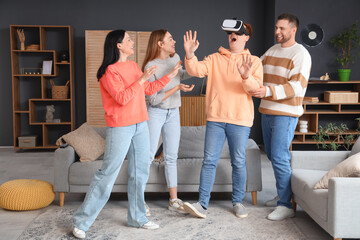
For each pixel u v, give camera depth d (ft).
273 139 12.00
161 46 11.83
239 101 11.68
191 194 14.39
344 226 9.37
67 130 24.49
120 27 24.21
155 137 12.07
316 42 21.71
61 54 23.36
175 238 10.43
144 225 11.04
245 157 12.91
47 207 12.95
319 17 21.63
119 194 14.43
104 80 10.09
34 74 23.06
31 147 22.88
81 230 10.43
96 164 12.92
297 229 11.03
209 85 12.03
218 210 12.57
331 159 12.26
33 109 23.90
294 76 11.66
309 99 21.08
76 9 24.02
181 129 14.43
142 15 24.22
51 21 24.02
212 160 11.91
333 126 22.56
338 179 9.38
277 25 11.85
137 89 9.90
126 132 10.19
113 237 10.49
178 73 12.30
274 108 11.91
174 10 24.26
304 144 22.61
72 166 12.84
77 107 24.49
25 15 23.95
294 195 12.01
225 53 11.82
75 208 12.85
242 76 11.00
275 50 12.36
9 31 23.98
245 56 11.69
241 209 11.95
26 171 18.15
